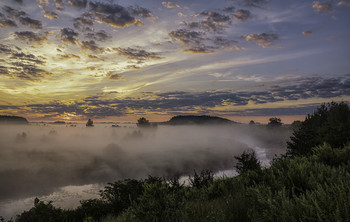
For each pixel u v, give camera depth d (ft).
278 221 9.07
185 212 13.04
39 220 29.76
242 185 17.92
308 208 8.79
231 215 10.80
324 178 13.65
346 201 8.41
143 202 17.54
